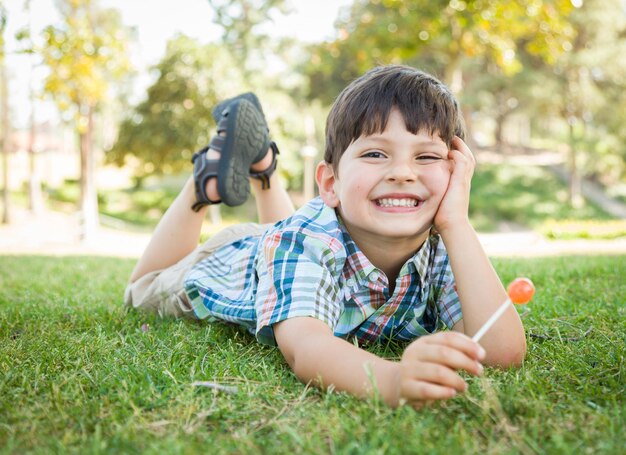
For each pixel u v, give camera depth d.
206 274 2.56
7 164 21.50
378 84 1.85
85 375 1.75
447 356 1.41
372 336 2.13
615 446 1.25
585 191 30.25
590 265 4.65
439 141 1.86
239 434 1.37
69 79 14.81
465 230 1.88
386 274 2.04
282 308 1.82
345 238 1.97
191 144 25.28
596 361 1.85
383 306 2.04
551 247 12.21
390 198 1.83
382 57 16.48
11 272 5.21
